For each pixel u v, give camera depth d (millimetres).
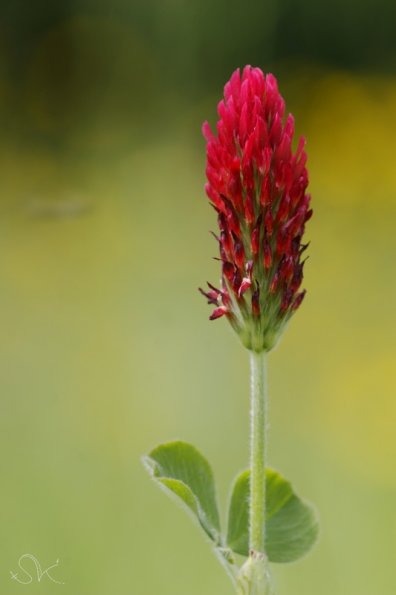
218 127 401
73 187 1271
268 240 398
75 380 873
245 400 834
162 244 1116
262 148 397
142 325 947
